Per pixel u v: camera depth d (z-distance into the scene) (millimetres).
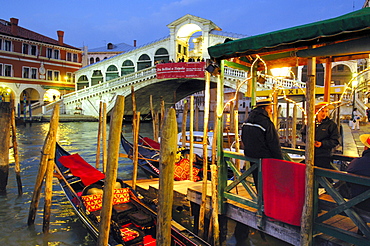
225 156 4391
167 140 2992
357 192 3072
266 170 3705
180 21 31453
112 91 30297
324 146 4031
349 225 3344
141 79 27766
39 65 35094
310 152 3129
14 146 7480
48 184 5355
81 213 5312
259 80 5973
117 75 35812
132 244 4164
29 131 22859
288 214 3457
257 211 3895
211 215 4723
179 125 31250
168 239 3088
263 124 3771
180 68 24516
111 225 4633
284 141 12273
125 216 4922
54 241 5188
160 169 3037
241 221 4215
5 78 32156
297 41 3234
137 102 32312
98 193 5605
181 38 33562
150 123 35188
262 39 3516
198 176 8125
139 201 5367
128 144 11336
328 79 5012
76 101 33625
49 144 5324
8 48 32625
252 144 3826
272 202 3631
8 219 6051
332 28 2947
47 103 35438
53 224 5852
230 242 5137
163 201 3031
